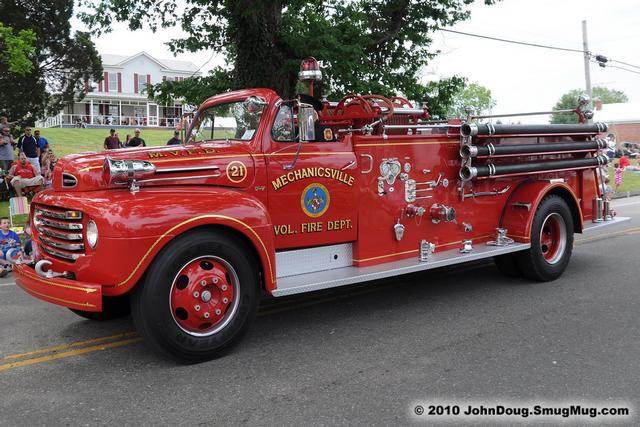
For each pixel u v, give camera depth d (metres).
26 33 14.34
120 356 4.33
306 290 4.52
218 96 5.39
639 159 33.81
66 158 4.45
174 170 4.25
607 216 7.54
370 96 5.47
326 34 10.60
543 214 6.35
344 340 4.59
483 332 4.72
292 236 4.80
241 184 4.54
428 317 5.19
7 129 14.74
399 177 5.44
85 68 26.27
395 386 3.66
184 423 3.21
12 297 6.32
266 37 10.50
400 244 5.50
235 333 4.23
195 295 4.04
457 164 5.95
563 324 4.90
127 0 11.15
